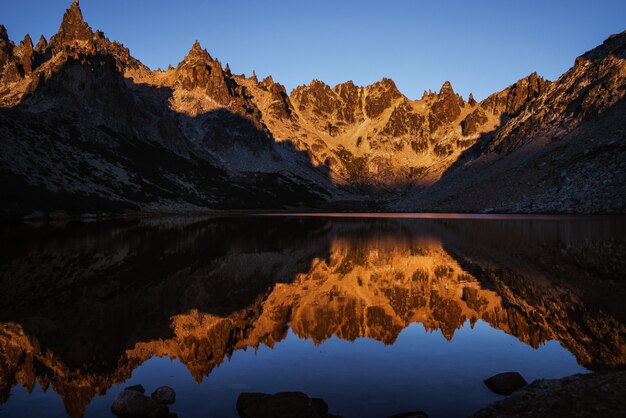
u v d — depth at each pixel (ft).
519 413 35.63
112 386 49.90
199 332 70.44
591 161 440.45
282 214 603.67
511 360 56.80
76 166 480.64
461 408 43.75
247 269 130.00
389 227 310.45
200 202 596.70
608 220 302.45
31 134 493.77
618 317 74.59
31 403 45.32
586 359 56.39
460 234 237.86
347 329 72.49
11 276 110.83
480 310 82.84
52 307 83.51
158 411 42.29
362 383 50.37
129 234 227.61
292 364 56.75
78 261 136.15
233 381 51.26
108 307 84.43
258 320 77.71
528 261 137.39
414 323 75.66
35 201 348.38
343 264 140.77
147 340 66.18
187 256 152.87
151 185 560.61
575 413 33.27
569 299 87.45
